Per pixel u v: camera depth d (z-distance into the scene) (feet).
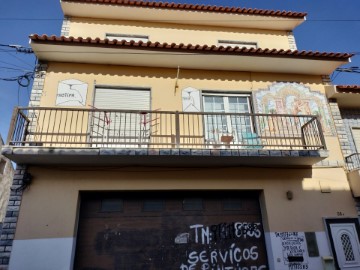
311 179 22.30
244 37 30.73
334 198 21.90
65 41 21.85
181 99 24.13
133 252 19.52
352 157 23.79
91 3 27.27
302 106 25.38
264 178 21.93
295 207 21.26
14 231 17.97
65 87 22.99
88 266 18.74
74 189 19.66
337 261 19.95
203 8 29.17
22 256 17.49
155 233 20.21
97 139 21.95
